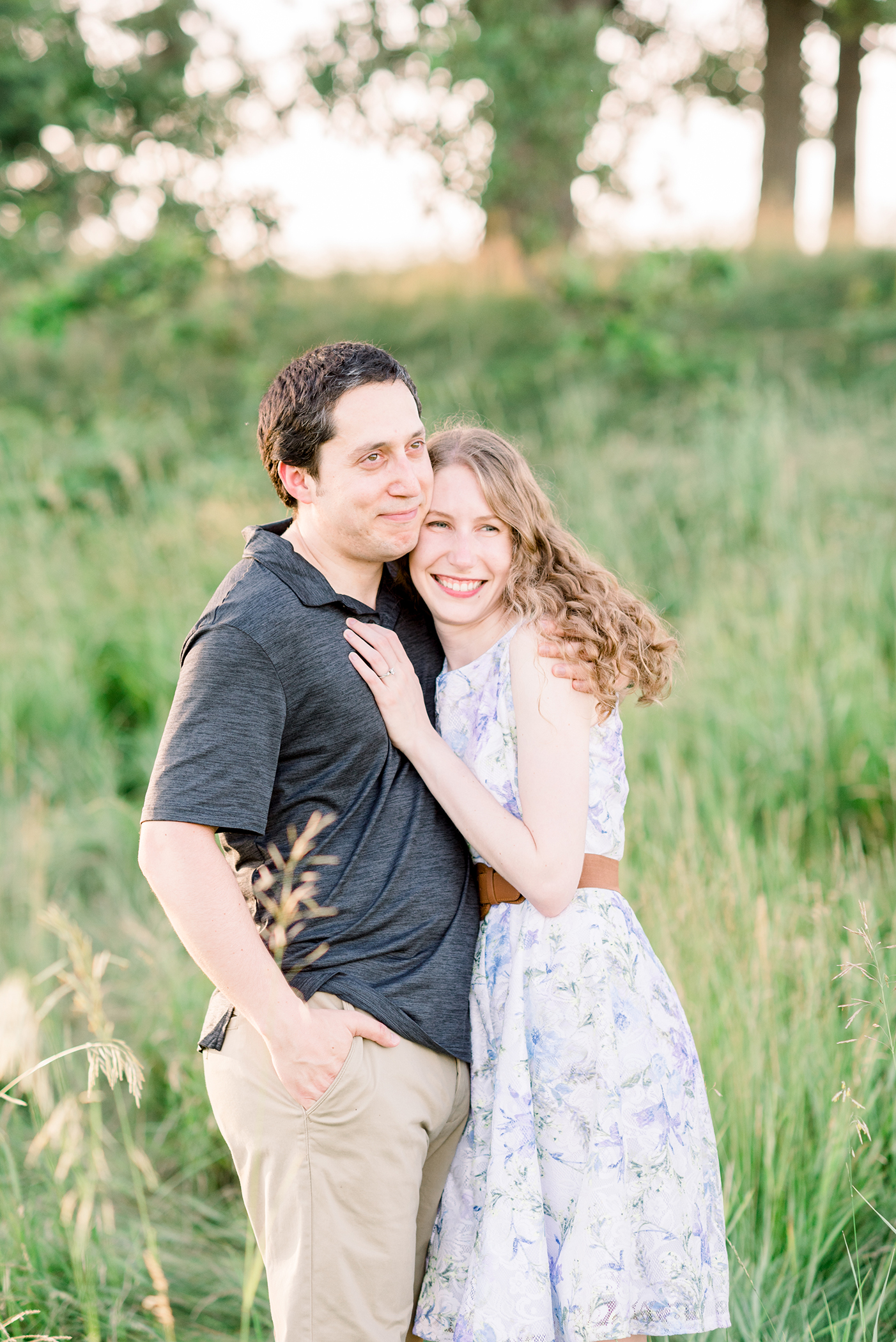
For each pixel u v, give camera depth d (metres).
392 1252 1.75
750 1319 2.18
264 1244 1.78
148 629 5.35
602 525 5.74
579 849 1.85
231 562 5.77
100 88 8.76
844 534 5.35
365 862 1.83
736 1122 2.43
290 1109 1.72
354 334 9.39
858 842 3.46
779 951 2.74
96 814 4.52
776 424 6.38
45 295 8.72
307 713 1.80
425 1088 1.80
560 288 8.81
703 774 3.82
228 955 1.69
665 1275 1.80
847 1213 2.31
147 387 8.88
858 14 13.08
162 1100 3.18
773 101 13.59
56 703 5.09
